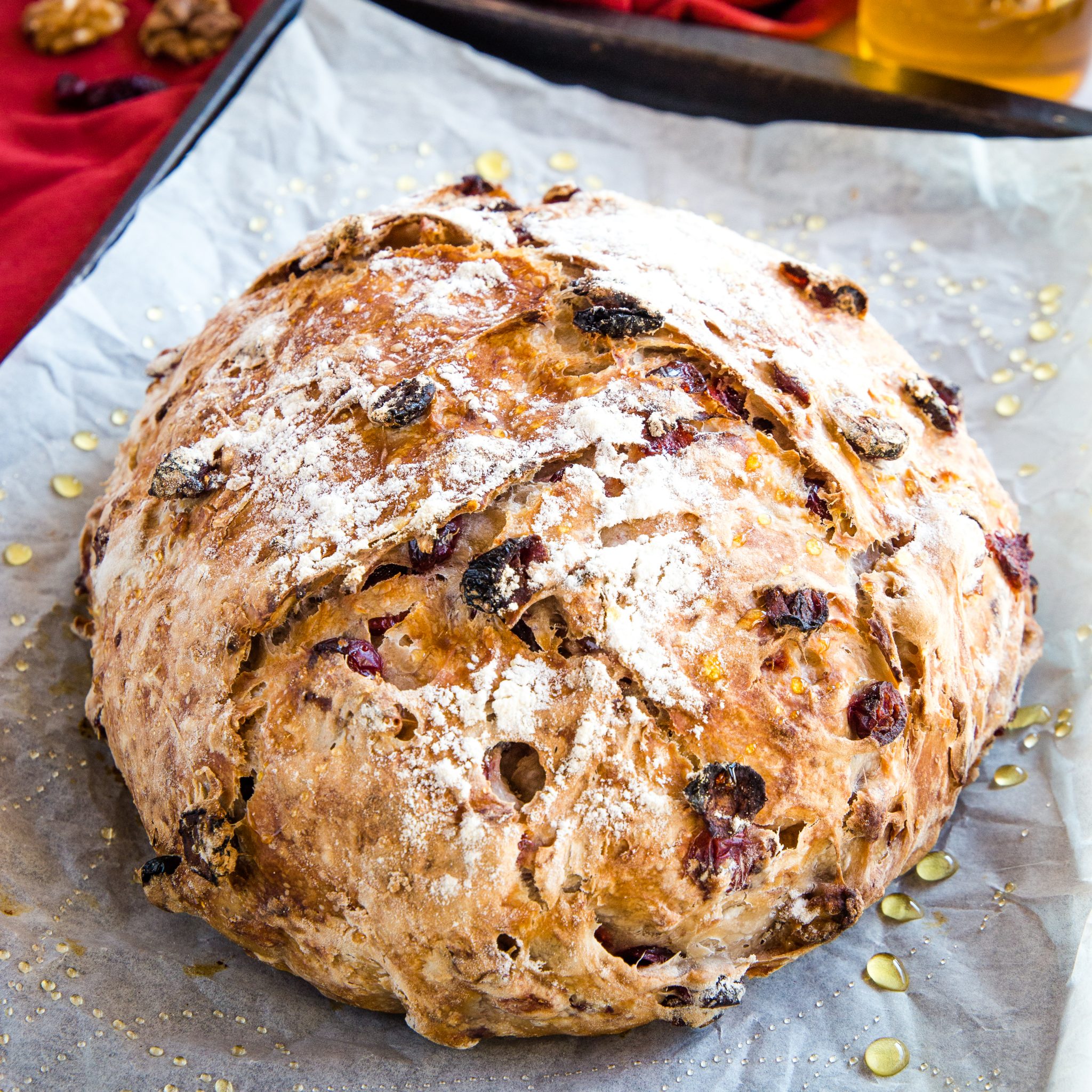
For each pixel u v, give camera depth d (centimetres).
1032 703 60
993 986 56
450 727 52
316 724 53
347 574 54
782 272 59
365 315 57
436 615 54
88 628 60
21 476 62
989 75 70
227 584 55
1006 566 58
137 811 58
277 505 55
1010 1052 55
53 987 56
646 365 56
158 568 56
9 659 60
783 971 57
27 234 69
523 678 52
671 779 52
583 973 52
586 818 51
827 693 54
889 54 70
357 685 52
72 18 74
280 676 54
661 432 55
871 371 58
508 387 55
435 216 58
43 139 72
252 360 57
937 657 55
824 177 69
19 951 56
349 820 52
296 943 55
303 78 70
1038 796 58
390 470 55
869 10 70
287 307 58
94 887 57
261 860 54
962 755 56
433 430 55
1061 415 64
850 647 55
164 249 66
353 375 56
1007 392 65
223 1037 55
